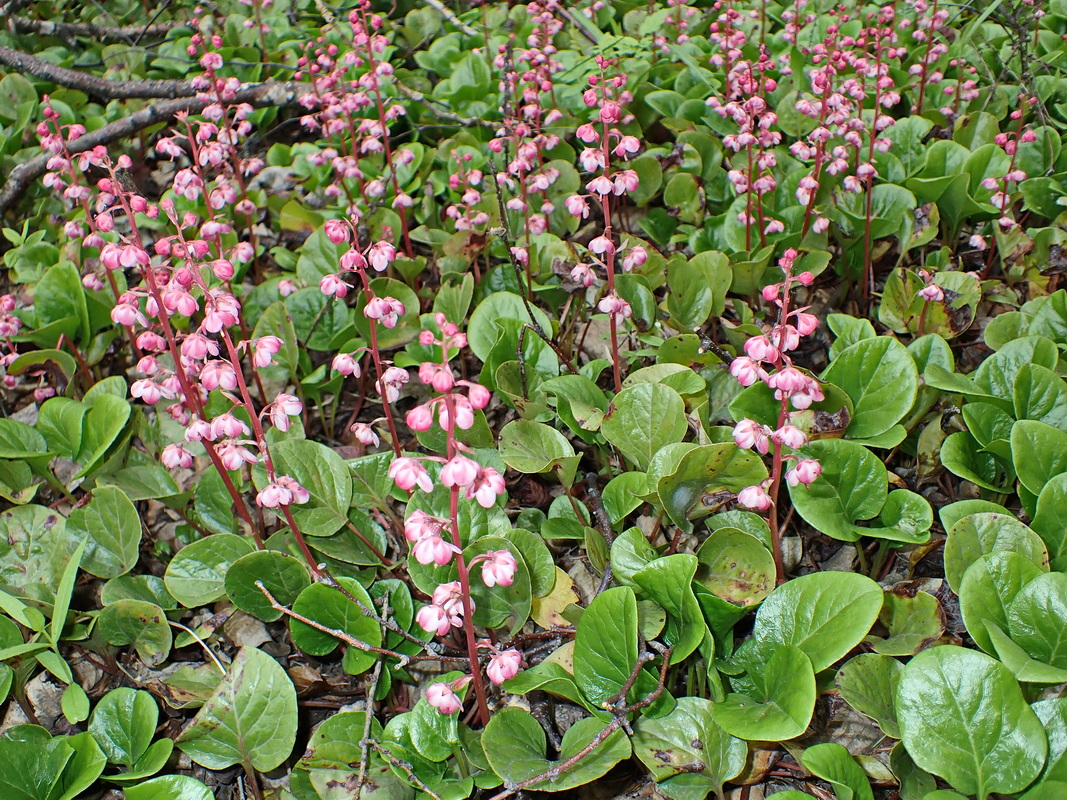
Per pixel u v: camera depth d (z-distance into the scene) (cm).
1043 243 80
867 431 62
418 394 79
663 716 50
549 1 109
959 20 124
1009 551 49
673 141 109
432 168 102
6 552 62
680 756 49
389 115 84
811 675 46
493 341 71
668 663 51
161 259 83
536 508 66
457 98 112
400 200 83
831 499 57
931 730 45
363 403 79
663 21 113
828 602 50
